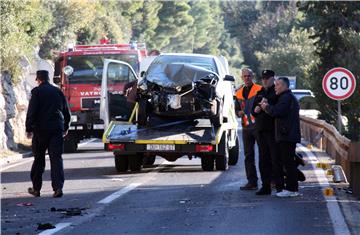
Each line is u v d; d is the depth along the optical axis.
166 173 37.78
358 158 28.55
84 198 28.66
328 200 27.58
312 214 24.45
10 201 28.00
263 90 29.12
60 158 29.33
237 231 21.48
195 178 35.25
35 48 82.38
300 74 147.75
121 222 23.03
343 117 78.12
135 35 190.62
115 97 41.66
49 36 105.31
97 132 55.66
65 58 55.12
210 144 37.38
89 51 55.25
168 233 21.19
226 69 43.28
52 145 29.22
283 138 28.23
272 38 195.88
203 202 27.23
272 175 30.14
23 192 30.75
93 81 54.84
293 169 28.56
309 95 97.75
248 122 30.48
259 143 29.16
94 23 130.00
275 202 27.19
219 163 38.53
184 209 25.56
